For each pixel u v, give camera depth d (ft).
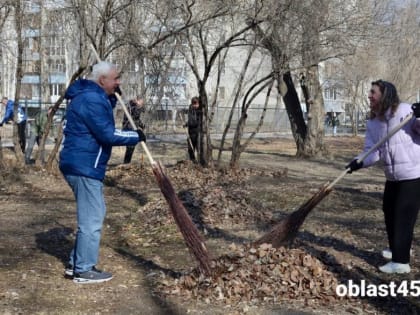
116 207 33.76
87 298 17.88
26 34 49.19
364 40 46.09
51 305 17.24
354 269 20.76
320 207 34.12
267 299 17.37
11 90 108.47
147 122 46.55
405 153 20.01
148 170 47.80
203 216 29.04
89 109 18.40
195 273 18.79
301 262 18.92
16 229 27.40
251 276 18.22
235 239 25.59
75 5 39.47
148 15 42.45
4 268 20.89
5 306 17.03
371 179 49.60
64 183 41.93
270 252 18.98
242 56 62.34
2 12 47.32
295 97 68.54
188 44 46.55
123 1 40.47
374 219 30.76
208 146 49.32
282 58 43.55
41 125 53.11
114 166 53.26
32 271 20.58
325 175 51.88
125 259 22.36
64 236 26.18
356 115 128.98
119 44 41.37
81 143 18.72
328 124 151.53
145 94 44.14
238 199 32.30
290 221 19.56
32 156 60.13
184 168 47.85
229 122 50.01
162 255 22.91
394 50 108.37
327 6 42.63
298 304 17.15
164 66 44.16
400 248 20.48
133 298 17.84
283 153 75.41
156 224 27.96
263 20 40.73
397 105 20.01
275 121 128.16
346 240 25.61
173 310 16.76
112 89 19.21
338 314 16.58
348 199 37.17
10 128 94.99
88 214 19.16
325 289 18.06
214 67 63.00
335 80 135.13
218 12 41.39
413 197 20.21
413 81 125.90
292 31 42.57
